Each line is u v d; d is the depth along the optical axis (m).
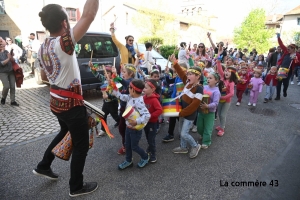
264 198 2.43
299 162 3.20
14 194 2.40
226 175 2.84
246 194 2.49
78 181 2.35
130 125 2.70
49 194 2.42
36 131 4.00
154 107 2.92
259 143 3.83
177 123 4.75
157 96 3.01
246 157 3.33
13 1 18.22
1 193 2.41
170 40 18.69
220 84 3.91
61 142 2.42
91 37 5.98
